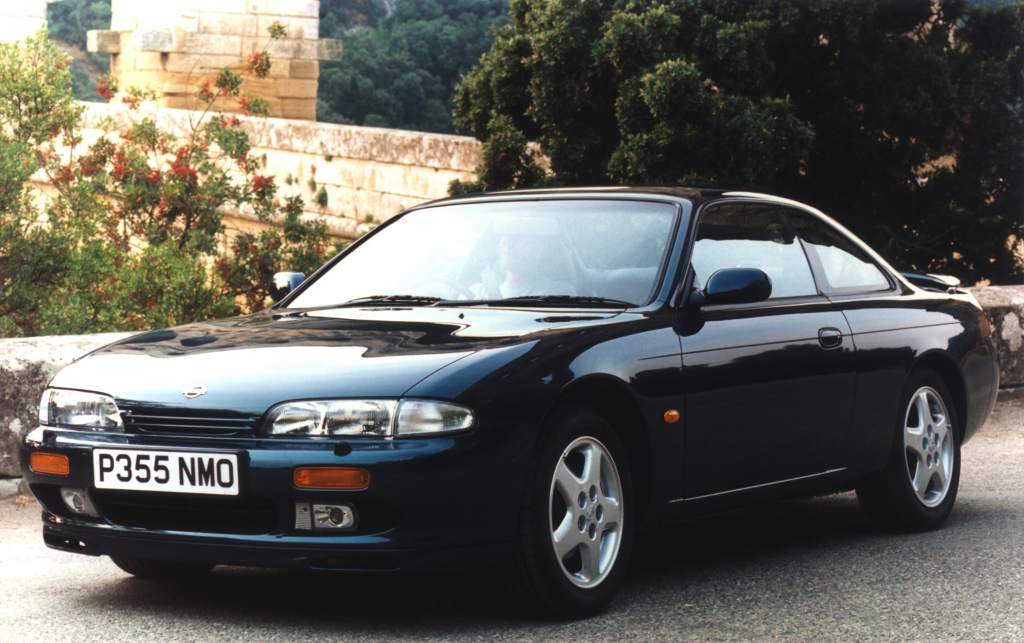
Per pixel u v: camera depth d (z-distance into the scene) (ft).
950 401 17.25
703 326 13.41
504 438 10.94
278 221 49.26
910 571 14.08
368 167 58.34
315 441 10.68
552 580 11.40
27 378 19.27
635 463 12.71
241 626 11.53
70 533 11.79
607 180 42.50
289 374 11.18
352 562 10.62
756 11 39.88
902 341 16.25
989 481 20.88
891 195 44.21
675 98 36.91
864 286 16.58
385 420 10.66
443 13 188.24
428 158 54.70
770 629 11.51
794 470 14.53
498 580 11.46
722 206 14.96
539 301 13.55
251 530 10.99
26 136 40.96
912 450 16.52
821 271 15.90
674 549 15.56
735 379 13.46
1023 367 30.68
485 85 45.78
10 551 15.69
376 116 176.96
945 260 45.09
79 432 11.72
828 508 18.60
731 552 15.33
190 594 12.95
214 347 12.34
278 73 78.33
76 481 11.60
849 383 15.17
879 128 42.39
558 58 40.91
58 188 44.16
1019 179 43.09
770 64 39.81
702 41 39.42
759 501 14.19
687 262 13.82
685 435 12.87
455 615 11.94
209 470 10.87
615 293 13.47
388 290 14.64
